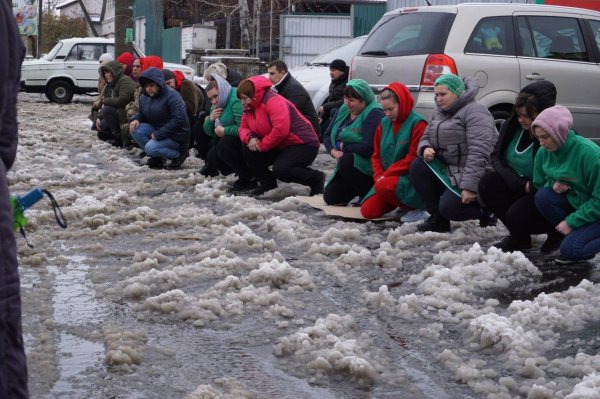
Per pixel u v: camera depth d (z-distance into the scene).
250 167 10.05
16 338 2.49
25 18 54.66
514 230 6.86
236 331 4.93
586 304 5.26
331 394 4.02
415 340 4.79
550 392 3.94
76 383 4.09
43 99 33.09
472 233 7.57
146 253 6.62
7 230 2.47
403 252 6.73
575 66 10.61
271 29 34.69
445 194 7.47
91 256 6.80
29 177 11.25
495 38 10.31
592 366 4.29
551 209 6.35
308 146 9.77
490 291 5.73
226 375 4.24
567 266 6.37
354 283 5.99
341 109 9.09
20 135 17.27
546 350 4.61
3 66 2.50
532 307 5.12
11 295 2.46
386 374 4.25
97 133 17.36
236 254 6.84
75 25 76.56
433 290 5.63
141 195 10.14
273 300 5.43
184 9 47.81
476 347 4.65
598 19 11.04
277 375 4.25
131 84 15.55
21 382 2.49
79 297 5.58
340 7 39.22
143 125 12.93
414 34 10.55
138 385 4.08
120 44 25.53
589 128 10.80
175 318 5.14
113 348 4.50
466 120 7.38
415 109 10.20
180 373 4.25
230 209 9.08
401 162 8.04
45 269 6.28
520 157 6.72
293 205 8.97
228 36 36.62
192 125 13.52
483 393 4.04
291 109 9.74
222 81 10.47
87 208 8.55
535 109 6.42
